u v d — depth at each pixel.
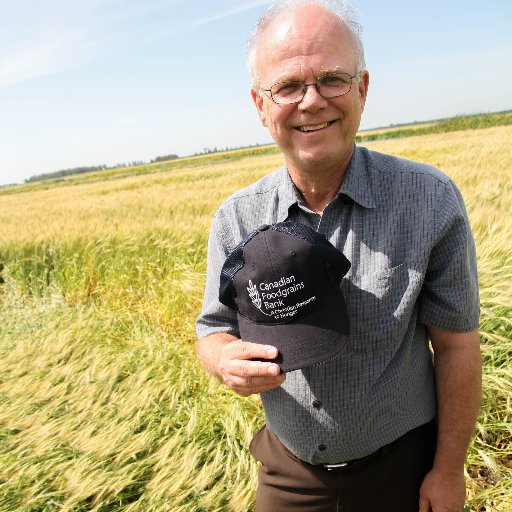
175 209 10.57
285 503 1.63
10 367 4.64
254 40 1.41
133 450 3.10
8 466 3.08
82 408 3.69
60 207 16.58
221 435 3.12
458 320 1.32
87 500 2.81
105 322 5.16
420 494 1.47
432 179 1.30
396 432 1.43
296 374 1.42
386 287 1.31
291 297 1.27
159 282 6.15
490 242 4.56
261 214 1.52
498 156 12.99
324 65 1.26
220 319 1.64
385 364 1.36
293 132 1.34
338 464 1.50
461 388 1.38
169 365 3.99
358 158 1.39
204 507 2.58
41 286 7.15
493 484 2.47
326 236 1.40
